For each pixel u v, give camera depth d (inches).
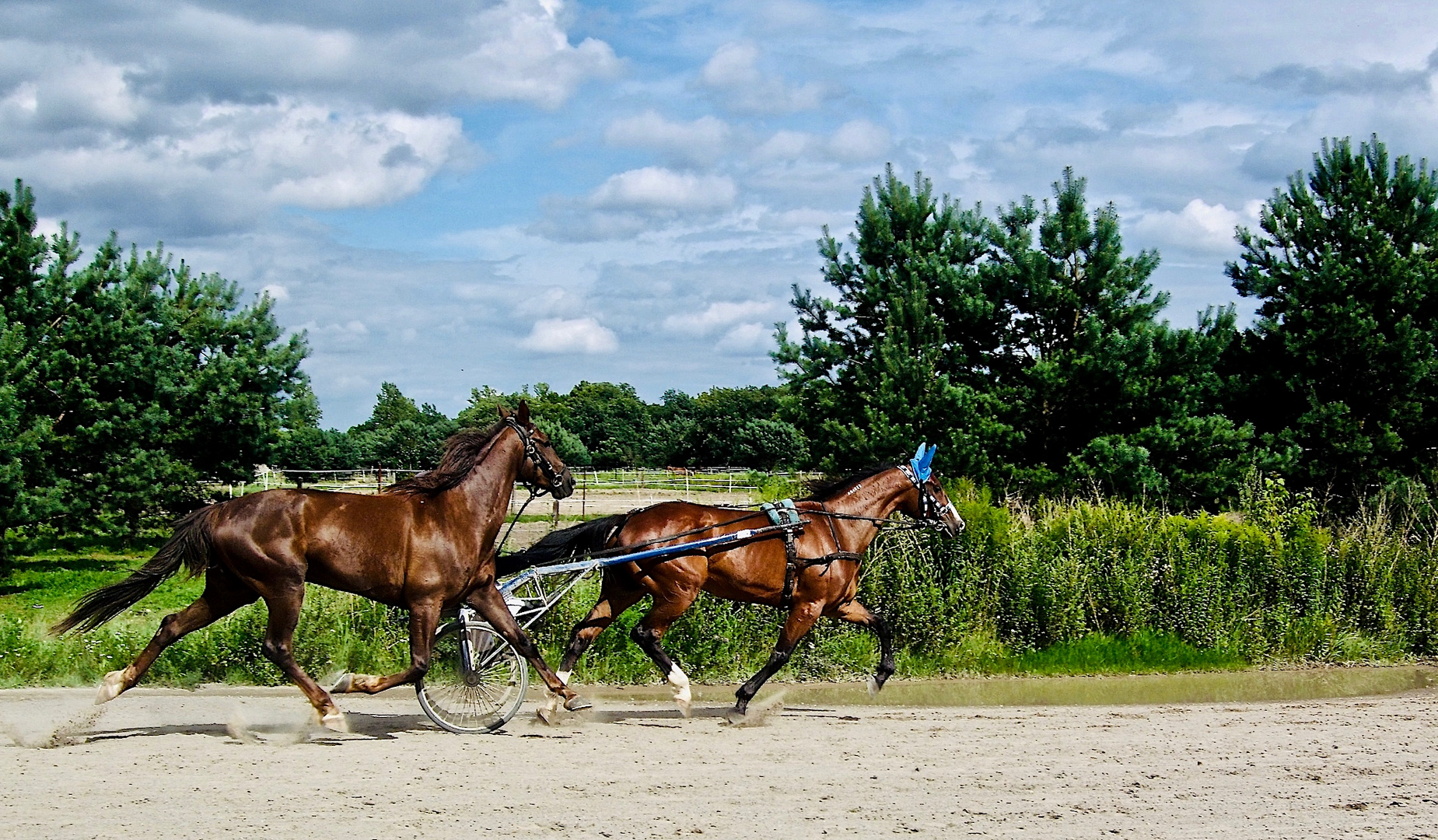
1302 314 786.8
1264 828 245.0
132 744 311.0
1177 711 401.1
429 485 339.6
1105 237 765.9
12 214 869.8
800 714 389.1
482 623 351.9
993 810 255.4
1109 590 534.0
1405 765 305.1
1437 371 770.8
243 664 441.4
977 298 758.5
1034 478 713.0
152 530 1152.8
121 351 914.1
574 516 1233.4
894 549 514.6
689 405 2935.5
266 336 1137.4
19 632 459.5
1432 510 663.1
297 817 239.6
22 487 788.6
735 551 371.2
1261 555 549.0
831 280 815.1
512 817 243.4
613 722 368.5
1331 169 824.9
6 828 228.5
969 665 496.7
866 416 747.4
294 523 319.6
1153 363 736.3
